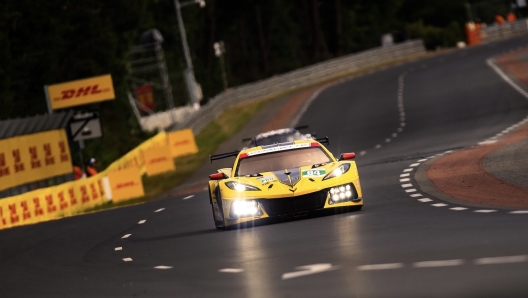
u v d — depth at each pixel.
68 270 46.78
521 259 29.12
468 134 111.31
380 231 41.47
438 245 34.72
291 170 52.09
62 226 82.00
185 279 36.06
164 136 169.38
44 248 63.22
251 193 50.50
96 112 134.50
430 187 62.22
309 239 42.12
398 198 57.84
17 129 117.50
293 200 50.03
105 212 92.50
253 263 37.41
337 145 131.25
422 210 48.56
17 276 48.31
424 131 128.38
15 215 98.06
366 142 128.38
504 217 40.88
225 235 49.78
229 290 31.78
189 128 186.38
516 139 92.81
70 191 110.12
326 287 29.38
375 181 74.31
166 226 64.62
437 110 153.75
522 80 173.12
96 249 56.06
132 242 56.59
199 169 137.75
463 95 167.25
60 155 125.31
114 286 37.41
